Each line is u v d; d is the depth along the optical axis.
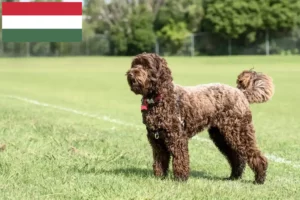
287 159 9.65
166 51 72.75
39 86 29.28
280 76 34.50
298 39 68.06
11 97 22.56
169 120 7.07
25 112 16.06
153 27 74.31
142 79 6.84
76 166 8.11
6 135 11.02
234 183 7.55
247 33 69.00
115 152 9.47
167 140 7.16
